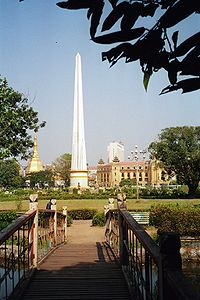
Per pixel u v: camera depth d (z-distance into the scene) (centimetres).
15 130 2444
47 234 1036
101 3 198
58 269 743
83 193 4916
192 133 4762
